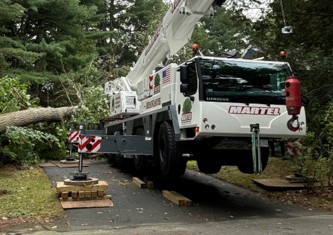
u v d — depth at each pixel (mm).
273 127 6980
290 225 6016
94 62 21609
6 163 12078
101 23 29906
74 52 21406
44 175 10562
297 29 10930
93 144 8227
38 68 19453
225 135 6863
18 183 9352
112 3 31578
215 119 6754
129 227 5949
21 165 12125
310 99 10391
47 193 8188
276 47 11375
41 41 19484
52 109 12188
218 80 7000
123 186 9266
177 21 8008
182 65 7500
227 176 10516
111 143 8430
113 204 7398
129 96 11102
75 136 11109
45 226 6012
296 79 6480
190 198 8133
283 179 9586
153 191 8734
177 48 8703
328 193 8367
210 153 7680
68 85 19578
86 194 7508
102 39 27531
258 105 6973
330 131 8781
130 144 8633
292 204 7672
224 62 7137
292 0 10648
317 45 10898
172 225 6055
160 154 8336
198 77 6949
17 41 18547
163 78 8656
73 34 21156
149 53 9891
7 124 9992
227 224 6102
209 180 10242
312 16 10773
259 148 6859
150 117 8961
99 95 15125
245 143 7109
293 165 9875
